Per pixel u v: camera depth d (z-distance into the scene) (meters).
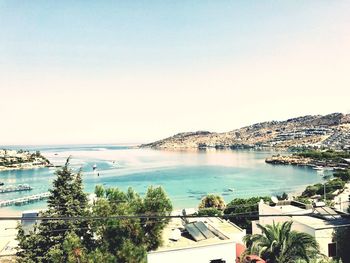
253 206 60.41
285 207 40.62
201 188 167.75
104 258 24.33
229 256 28.42
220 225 40.12
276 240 28.67
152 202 26.66
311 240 28.20
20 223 32.56
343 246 30.81
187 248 27.33
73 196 33.53
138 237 25.70
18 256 32.47
